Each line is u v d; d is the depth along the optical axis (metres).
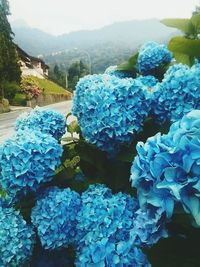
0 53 32.78
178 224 1.20
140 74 2.44
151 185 1.06
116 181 1.77
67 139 1.91
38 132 1.76
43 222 1.61
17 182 1.63
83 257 1.44
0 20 37.78
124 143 1.69
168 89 1.65
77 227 1.56
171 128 1.11
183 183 1.01
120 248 1.39
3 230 1.65
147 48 2.38
